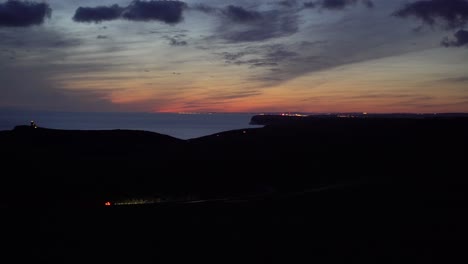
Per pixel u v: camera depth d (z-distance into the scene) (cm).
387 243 931
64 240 1002
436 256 841
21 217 1239
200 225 1123
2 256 891
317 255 868
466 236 967
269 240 978
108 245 962
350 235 999
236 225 1117
